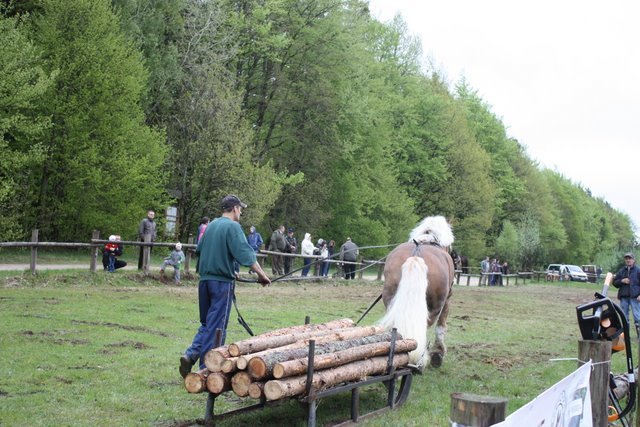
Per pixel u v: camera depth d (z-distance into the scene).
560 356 12.97
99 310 13.87
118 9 33.41
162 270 21.17
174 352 10.16
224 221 7.96
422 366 8.39
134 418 6.86
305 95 43.78
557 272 63.84
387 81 56.47
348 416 7.54
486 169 63.78
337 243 49.66
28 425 6.36
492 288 39.69
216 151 34.62
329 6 43.75
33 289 16.64
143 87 31.92
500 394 9.16
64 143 28.09
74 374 8.37
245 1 41.03
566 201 100.25
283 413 7.48
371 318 17.00
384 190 51.22
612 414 7.48
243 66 43.06
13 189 26.36
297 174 40.44
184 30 37.44
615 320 6.90
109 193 29.05
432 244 10.18
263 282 8.15
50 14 28.30
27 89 24.44
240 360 6.29
